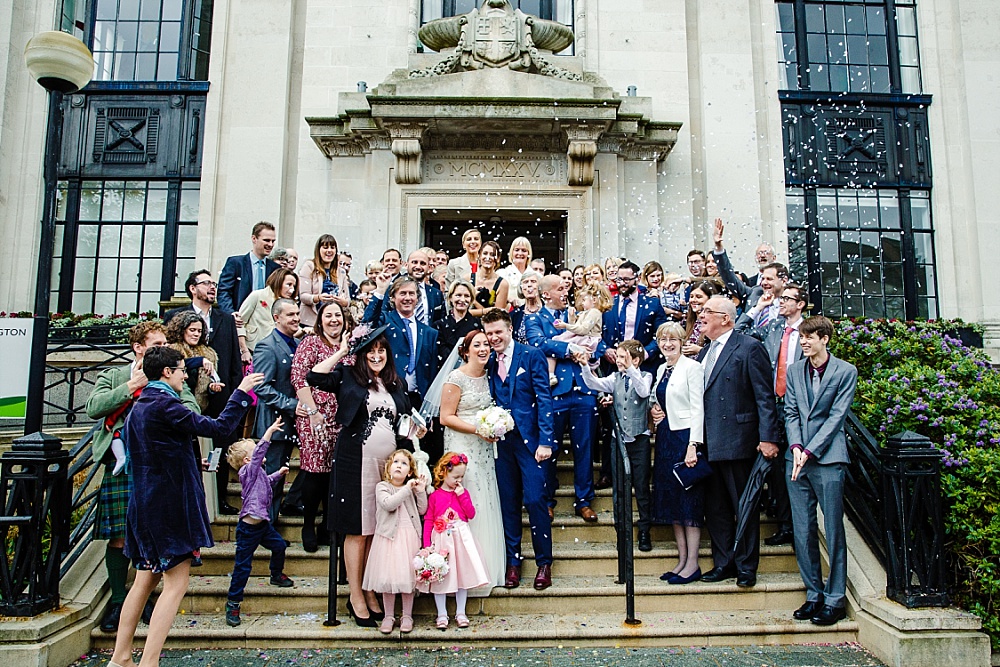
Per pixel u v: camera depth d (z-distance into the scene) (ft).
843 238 38.34
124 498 15.39
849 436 18.07
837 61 40.16
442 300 21.48
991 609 15.53
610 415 18.12
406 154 31.53
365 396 15.78
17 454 15.02
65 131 38.27
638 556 17.81
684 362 17.79
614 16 36.88
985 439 17.85
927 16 39.93
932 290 38.27
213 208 36.68
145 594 13.35
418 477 15.44
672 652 14.99
